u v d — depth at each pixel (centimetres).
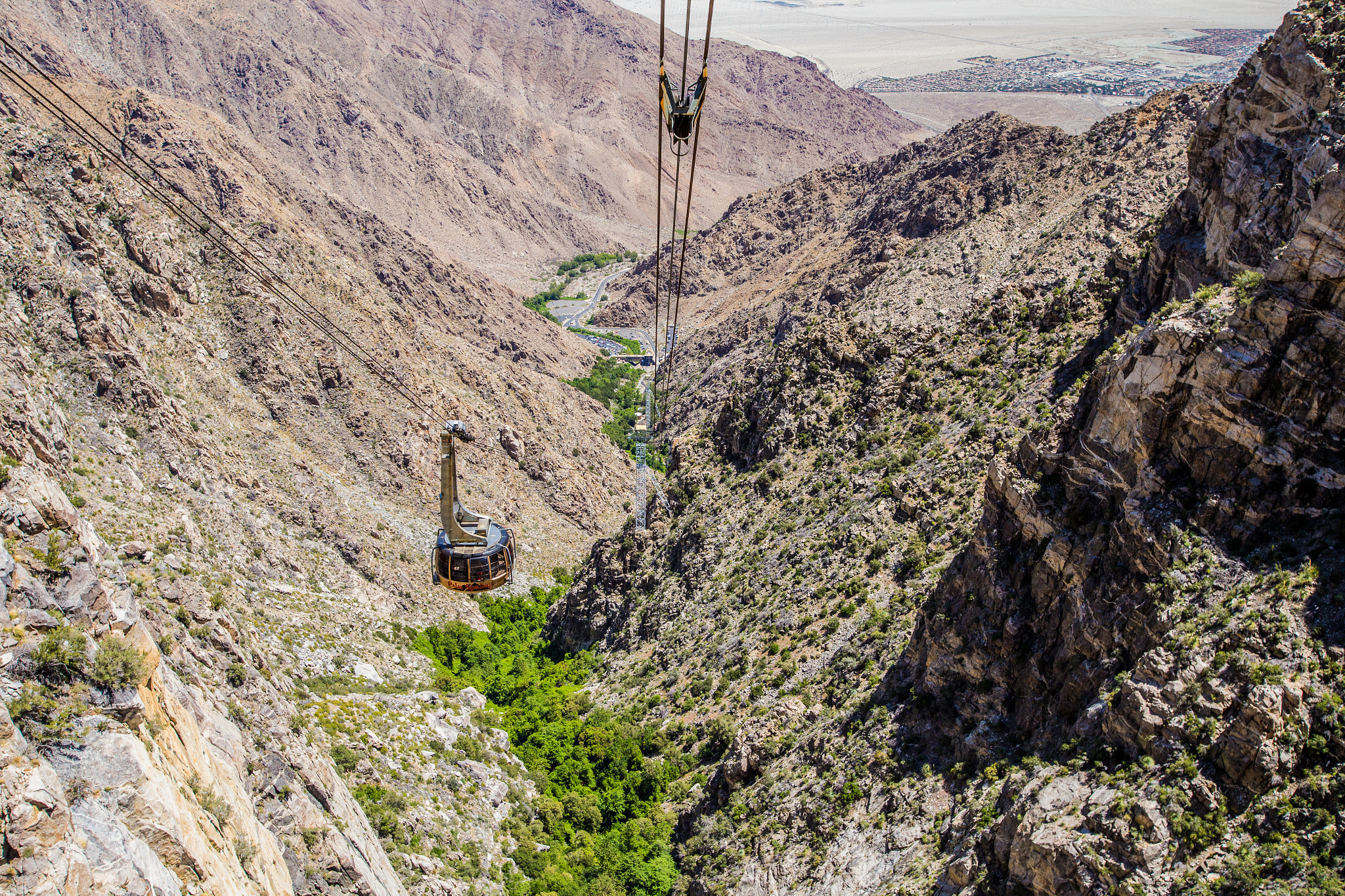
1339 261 4259
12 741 2703
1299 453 4444
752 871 6338
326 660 9362
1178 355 4794
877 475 9812
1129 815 4072
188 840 3094
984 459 8888
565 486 18950
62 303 11175
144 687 3347
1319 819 3691
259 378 14962
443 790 7675
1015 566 5744
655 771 8594
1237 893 3681
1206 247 6469
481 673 12088
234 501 11588
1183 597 4591
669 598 11369
